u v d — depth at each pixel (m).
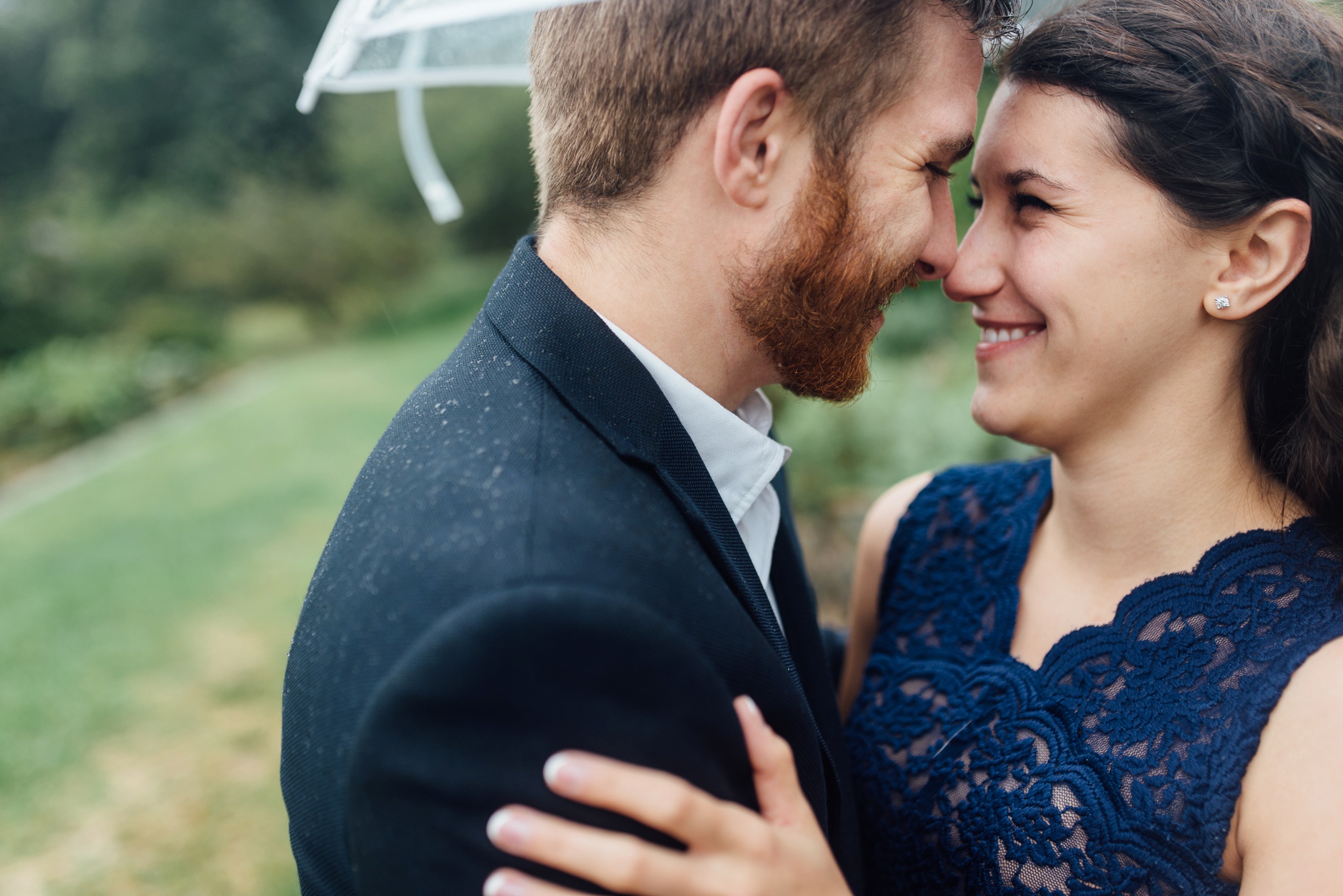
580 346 1.00
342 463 8.40
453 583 0.81
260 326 17.92
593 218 1.06
